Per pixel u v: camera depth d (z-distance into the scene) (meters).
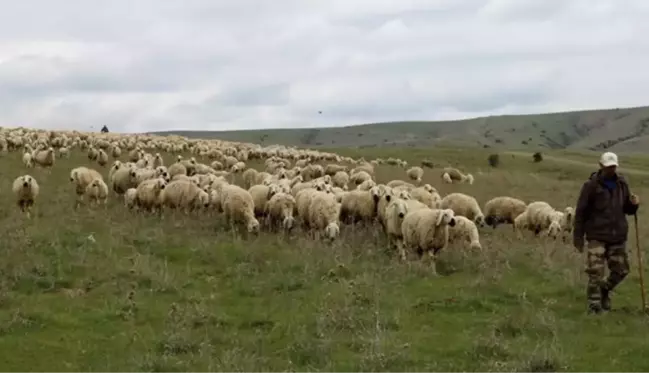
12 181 30.20
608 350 9.74
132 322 11.17
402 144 183.88
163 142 60.25
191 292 13.02
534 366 8.97
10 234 16.45
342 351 9.93
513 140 190.62
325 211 18.97
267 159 50.84
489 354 9.67
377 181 40.56
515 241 20.48
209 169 35.88
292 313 11.73
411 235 16.00
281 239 18.06
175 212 21.89
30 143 48.16
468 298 12.54
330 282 13.67
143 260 14.60
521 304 12.16
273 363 9.39
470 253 16.48
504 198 24.70
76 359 9.55
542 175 63.31
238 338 10.41
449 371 9.02
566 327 10.82
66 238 16.53
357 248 17.02
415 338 10.41
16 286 12.84
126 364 9.33
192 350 9.95
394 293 12.95
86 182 25.62
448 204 22.75
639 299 12.66
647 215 29.11
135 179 26.97
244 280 13.85
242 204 19.88
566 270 14.52
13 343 10.11
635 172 66.62
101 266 14.11
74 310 11.73
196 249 16.20
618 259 11.38
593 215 11.47
